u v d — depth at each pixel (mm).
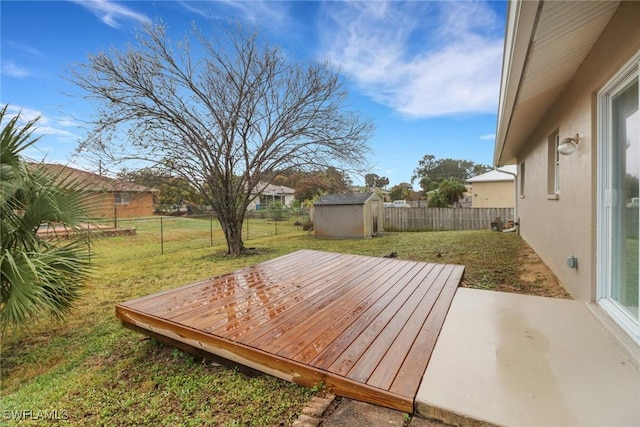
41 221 3346
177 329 2801
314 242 11219
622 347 2146
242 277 4422
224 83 8164
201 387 2328
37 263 3000
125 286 5703
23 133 3027
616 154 2676
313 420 1758
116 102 7316
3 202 2875
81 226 3605
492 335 2436
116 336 3502
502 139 6680
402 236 12211
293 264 5266
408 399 1730
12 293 2871
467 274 5344
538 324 2605
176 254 9305
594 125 2877
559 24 2244
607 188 2789
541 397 1675
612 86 2617
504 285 4582
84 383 2539
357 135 9164
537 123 5906
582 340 2285
